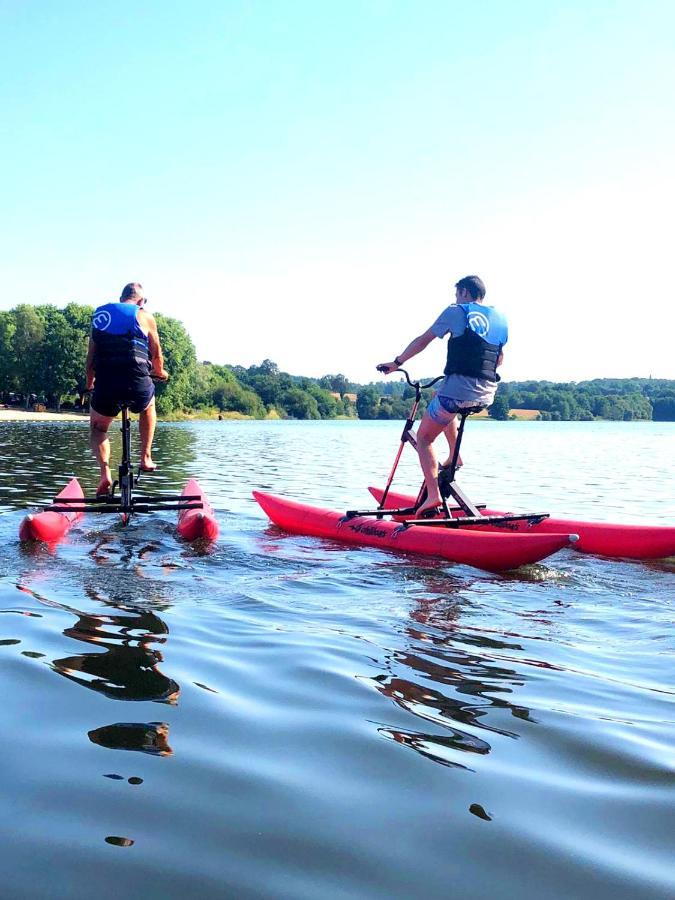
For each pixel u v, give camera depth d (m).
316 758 2.18
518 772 2.12
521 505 9.48
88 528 6.51
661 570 5.25
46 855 1.67
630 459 20.59
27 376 81.69
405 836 1.78
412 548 5.68
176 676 2.84
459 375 5.91
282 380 128.00
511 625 3.71
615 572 5.17
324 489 10.59
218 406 108.56
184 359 88.50
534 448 27.25
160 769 2.08
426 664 3.06
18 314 83.56
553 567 5.31
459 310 5.90
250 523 7.13
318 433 42.47
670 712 2.58
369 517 6.42
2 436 24.84
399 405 129.00
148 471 6.98
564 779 2.08
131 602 3.98
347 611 3.93
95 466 13.09
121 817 1.83
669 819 1.88
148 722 2.40
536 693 2.75
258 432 42.09
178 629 3.48
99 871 1.61
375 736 2.34
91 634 3.36
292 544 6.00
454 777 2.08
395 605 4.09
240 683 2.78
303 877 1.61
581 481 13.23
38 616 3.63
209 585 4.46
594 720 2.50
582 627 3.70
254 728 2.38
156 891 1.55
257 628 3.54
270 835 1.77
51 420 54.66
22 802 1.88
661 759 2.21
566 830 1.82
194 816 1.84
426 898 1.55
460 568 5.18
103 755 2.15
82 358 80.38
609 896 1.57
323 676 2.88
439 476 6.25
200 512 6.17
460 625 3.69
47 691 2.64
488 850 1.73
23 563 4.96
